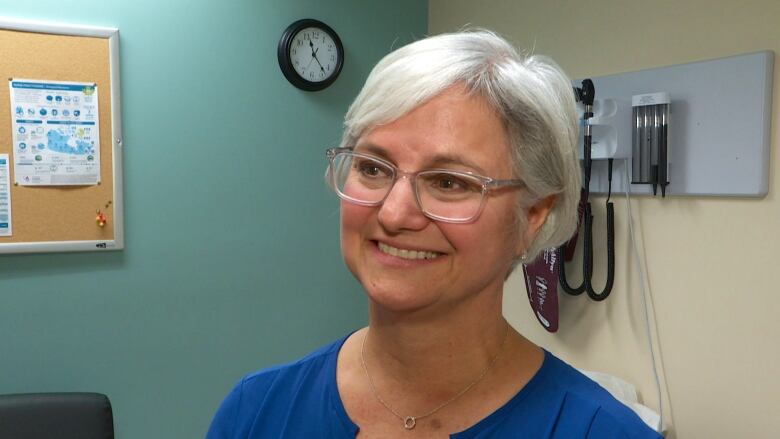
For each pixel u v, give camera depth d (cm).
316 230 265
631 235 199
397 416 81
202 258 242
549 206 79
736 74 171
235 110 244
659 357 194
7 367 214
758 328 170
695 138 181
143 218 231
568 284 219
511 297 247
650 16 193
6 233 209
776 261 166
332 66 261
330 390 86
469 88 70
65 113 214
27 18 208
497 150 71
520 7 239
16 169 209
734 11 173
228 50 241
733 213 175
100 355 227
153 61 228
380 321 80
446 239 71
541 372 81
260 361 257
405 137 71
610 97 203
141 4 225
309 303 266
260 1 246
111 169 222
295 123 257
